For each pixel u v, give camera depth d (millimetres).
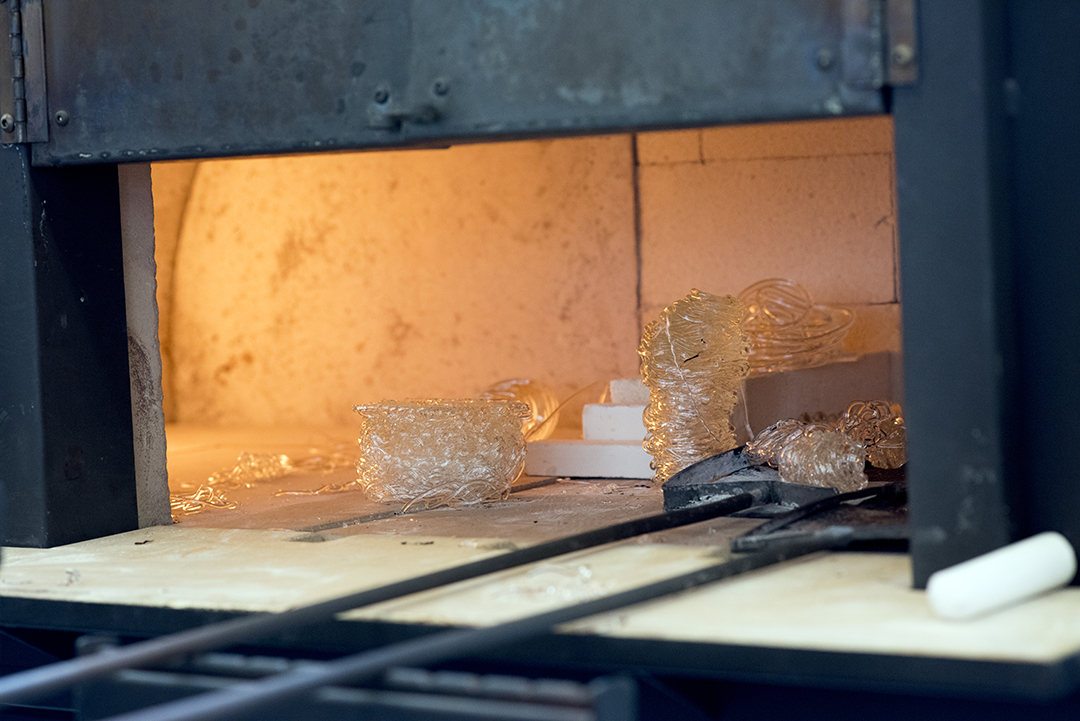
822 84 1803
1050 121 1811
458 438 2797
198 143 2258
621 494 2979
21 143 2422
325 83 2135
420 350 5008
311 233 5180
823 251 4266
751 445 2740
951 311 1748
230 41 2211
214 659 1519
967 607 1593
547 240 4715
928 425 1774
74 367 2527
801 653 1552
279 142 2184
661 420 2963
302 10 2143
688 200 4461
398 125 2086
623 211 4566
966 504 1759
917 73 1741
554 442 3344
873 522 2211
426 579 1819
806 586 1842
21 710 2287
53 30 2373
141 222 2730
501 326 4836
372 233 5051
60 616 2021
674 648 1617
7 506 2492
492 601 1831
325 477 3609
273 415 5336
